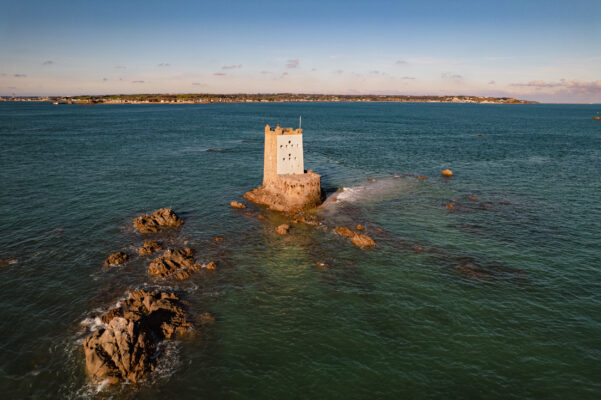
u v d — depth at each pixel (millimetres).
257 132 165500
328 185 73188
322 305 34344
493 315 32844
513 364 27359
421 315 32875
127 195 63719
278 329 31062
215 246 45719
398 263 42000
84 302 33469
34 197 60281
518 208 60031
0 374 25516
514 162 98875
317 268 40906
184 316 32094
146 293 33875
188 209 58281
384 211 58625
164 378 25891
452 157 106125
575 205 61406
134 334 27078
